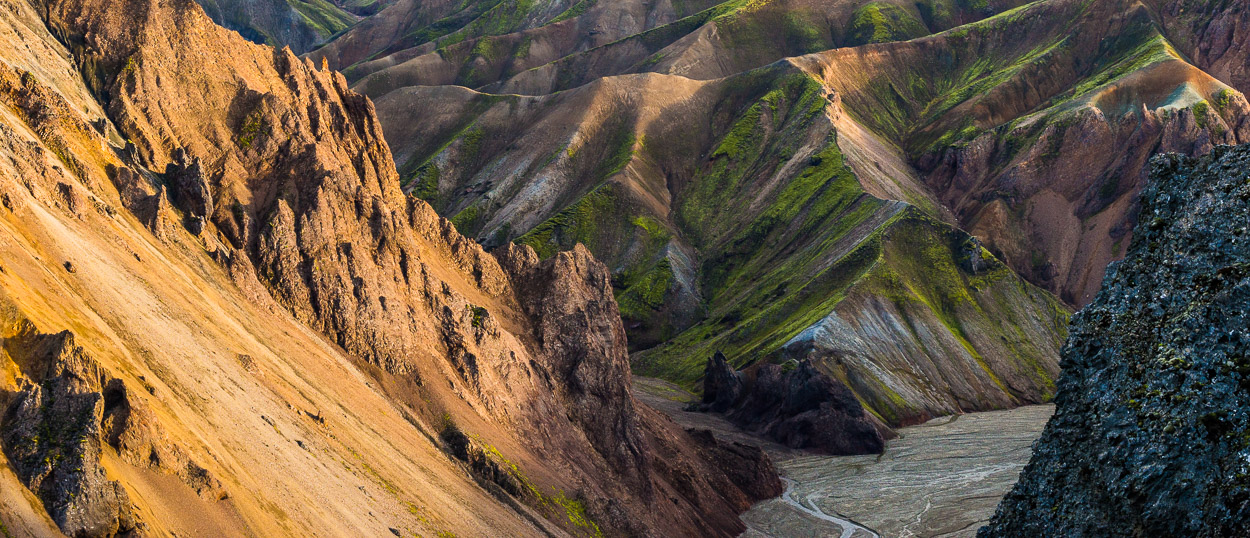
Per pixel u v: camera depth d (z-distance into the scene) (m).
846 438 178.25
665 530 97.25
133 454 40.22
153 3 88.19
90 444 37.03
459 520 67.00
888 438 187.12
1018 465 160.62
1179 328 38.25
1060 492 39.78
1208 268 38.78
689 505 109.50
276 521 46.66
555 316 106.44
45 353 39.38
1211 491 34.19
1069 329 42.78
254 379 60.41
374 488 60.97
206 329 60.62
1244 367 35.53
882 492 145.88
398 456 69.38
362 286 83.00
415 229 100.12
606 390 103.94
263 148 88.00
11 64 67.00
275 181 86.75
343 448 62.88
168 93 84.75
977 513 131.38
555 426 95.38
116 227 61.81
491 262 106.00
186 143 83.50
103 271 54.16
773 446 180.12
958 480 151.75
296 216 83.31
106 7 85.56
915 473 159.00
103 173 68.94
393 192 102.38
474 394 87.56
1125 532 36.38
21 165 55.84
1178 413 36.41
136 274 58.47
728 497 125.81
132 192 70.00
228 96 89.62
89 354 40.41
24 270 45.56
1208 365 36.62
